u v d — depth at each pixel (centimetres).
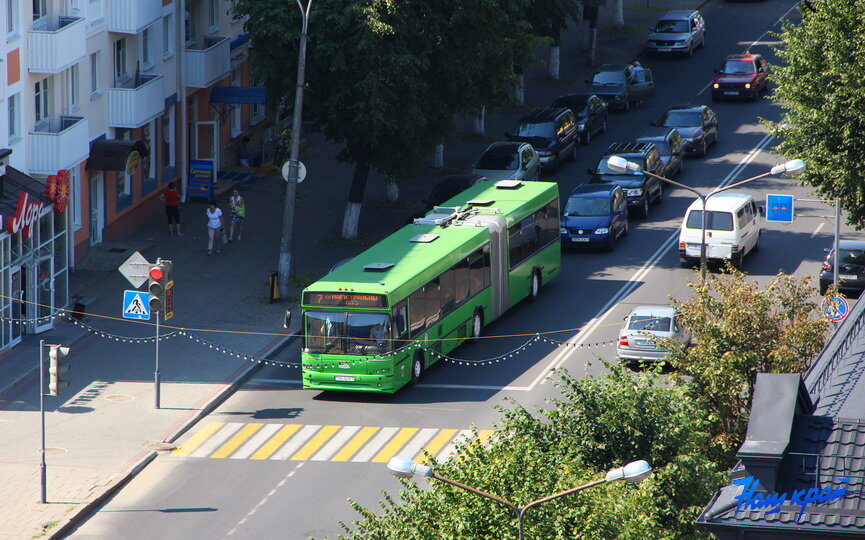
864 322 9081
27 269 15200
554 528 7550
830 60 14862
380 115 17338
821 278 16562
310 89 17975
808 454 6053
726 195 18238
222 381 14175
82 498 11212
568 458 8356
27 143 16162
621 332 14512
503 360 15000
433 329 14550
